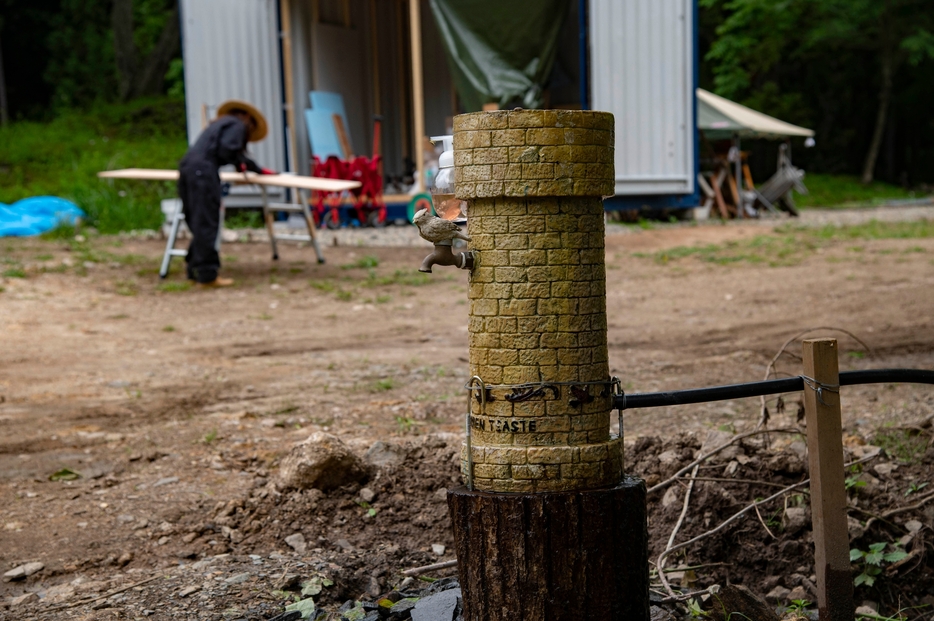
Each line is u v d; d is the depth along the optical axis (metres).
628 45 17.02
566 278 2.33
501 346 2.35
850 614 2.71
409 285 11.38
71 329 8.73
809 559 3.61
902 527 3.77
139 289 10.71
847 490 3.92
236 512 4.17
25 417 5.88
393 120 21.20
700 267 12.61
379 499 4.18
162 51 33.59
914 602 3.52
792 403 5.90
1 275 10.73
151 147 25.75
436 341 8.45
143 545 3.89
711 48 36.47
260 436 5.43
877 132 37.69
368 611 3.15
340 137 18.52
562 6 16.39
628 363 7.35
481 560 2.35
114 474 4.79
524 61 16.55
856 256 13.05
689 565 3.66
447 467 4.37
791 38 35.12
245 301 10.26
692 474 4.02
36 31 35.44
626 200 17.62
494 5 16.39
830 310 9.37
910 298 9.73
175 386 6.73
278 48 18.11
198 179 10.80
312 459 4.17
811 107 41.09
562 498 2.30
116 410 6.06
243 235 15.83
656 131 17.55
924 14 36.19
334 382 6.83
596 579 2.33
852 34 35.47
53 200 16.58
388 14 20.94
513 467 2.35
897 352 7.40
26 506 4.34
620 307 10.04
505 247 2.33
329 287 11.05
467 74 16.77
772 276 11.63
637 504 2.39
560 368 2.34
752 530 3.75
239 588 3.39
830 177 37.97
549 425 2.35
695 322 9.09
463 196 2.35
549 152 2.29
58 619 3.18
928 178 45.44
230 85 17.77
